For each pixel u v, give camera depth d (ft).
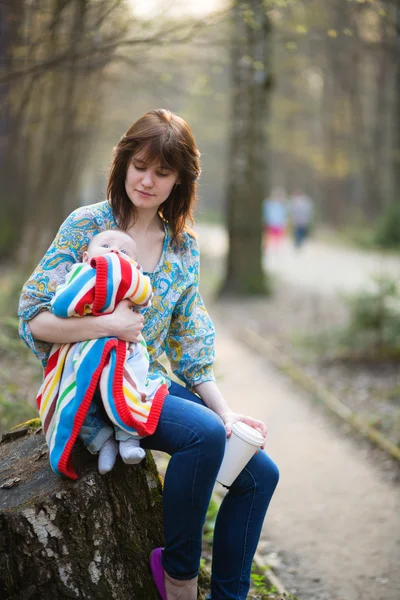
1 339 18.86
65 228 8.45
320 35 26.81
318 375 27.99
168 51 22.40
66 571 8.21
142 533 8.86
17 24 18.62
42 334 7.99
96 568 8.32
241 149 45.52
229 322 39.73
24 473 8.82
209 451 7.88
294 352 31.83
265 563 14.25
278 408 24.70
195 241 9.20
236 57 41.45
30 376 19.54
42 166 34.86
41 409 8.07
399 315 29.22
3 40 18.94
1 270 46.32
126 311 7.94
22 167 51.34
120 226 8.61
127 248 8.29
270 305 43.78
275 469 8.89
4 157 50.01
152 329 8.76
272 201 78.69
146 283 8.04
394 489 17.78
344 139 112.88
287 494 17.75
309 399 25.52
